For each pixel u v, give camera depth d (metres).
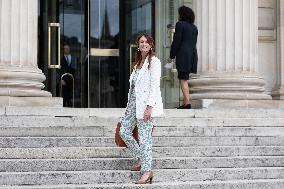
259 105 13.32
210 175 8.78
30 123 10.46
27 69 12.10
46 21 15.52
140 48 8.29
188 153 9.44
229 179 8.84
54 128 9.84
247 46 13.57
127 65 15.99
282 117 12.34
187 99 12.72
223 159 9.20
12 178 8.07
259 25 15.30
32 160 8.50
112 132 10.05
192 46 12.82
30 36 12.27
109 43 15.95
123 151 9.08
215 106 13.04
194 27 12.92
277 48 15.38
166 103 15.62
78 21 15.80
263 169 9.00
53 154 8.88
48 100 11.98
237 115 12.12
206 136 10.45
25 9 12.23
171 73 15.66
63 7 15.69
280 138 10.43
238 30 13.50
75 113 11.31
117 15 16.02
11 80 11.87
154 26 15.95
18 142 9.24
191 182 8.47
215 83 13.33
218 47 13.44
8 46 12.01
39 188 7.68
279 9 15.38
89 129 9.98
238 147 9.73
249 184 8.45
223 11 13.48
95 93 15.84
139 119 8.19
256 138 10.32
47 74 15.48
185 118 11.26
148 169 8.17
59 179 8.23
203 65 13.55
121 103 15.95
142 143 8.20
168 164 8.95
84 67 15.79
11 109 10.95
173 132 10.46
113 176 8.38
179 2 15.91
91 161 8.65
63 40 15.68
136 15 16.03
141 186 7.97
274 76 15.39
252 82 13.38
